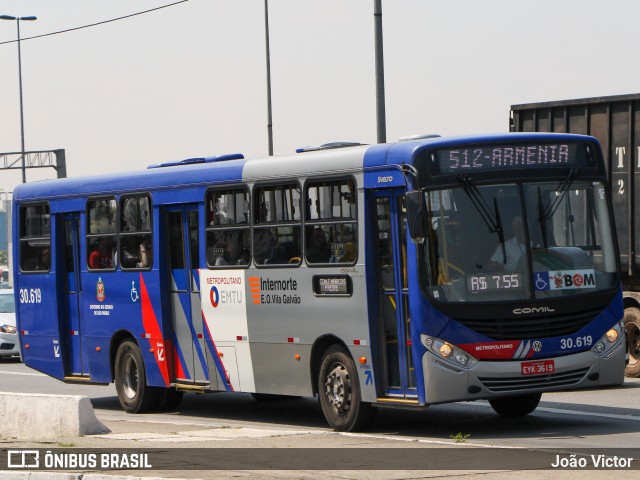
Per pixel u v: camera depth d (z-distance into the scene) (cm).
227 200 2017
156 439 1636
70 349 2456
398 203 1700
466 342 1639
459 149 1677
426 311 1644
